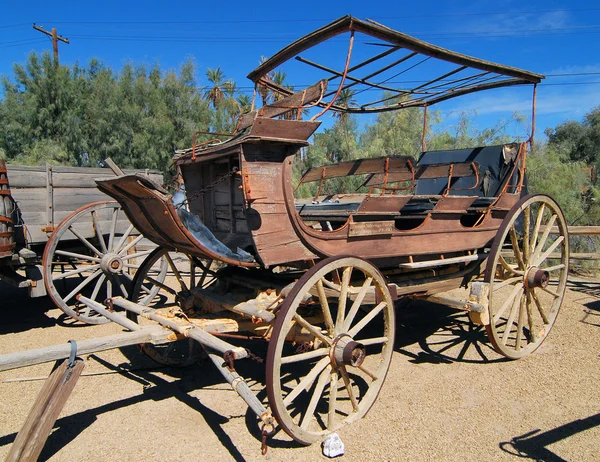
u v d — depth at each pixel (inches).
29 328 225.9
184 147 668.1
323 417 138.9
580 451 118.1
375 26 132.0
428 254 169.2
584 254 314.7
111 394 154.1
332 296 140.5
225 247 131.0
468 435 126.2
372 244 144.8
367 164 209.9
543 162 478.9
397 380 163.6
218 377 169.5
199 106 714.2
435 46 149.6
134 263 290.0
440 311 253.1
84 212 223.5
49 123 649.0
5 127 647.8
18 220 210.2
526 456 116.3
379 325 227.6
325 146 763.4
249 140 112.6
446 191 169.2
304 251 128.4
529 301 187.6
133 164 652.1
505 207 191.6
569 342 199.5
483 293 163.6
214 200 151.9
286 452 119.4
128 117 657.0
